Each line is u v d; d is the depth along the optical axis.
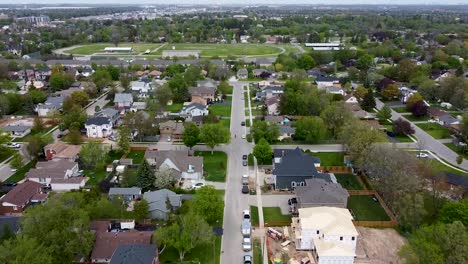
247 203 81.88
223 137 105.94
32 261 51.84
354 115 125.81
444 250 55.69
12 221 68.94
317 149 112.31
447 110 152.88
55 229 58.91
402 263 63.50
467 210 65.69
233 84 197.12
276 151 100.50
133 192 82.00
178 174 90.81
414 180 75.62
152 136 119.06
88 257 62.47
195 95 161.75
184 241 61.59
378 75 188.88
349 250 62.47
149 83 181.88
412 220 68.88
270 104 145.25
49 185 89.06
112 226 71.88
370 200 83.81
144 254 57.81
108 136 122.62
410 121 140.38
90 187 87.81
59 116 136.38
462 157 106.81
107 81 182.88
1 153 103.50
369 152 86.69
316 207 71.56
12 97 148.25
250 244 66.75
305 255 65.31
